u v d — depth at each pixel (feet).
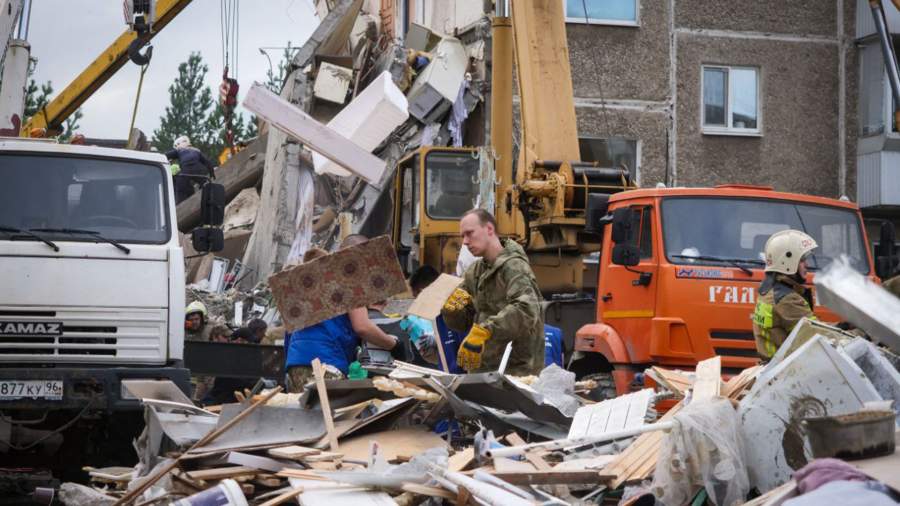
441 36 77.92
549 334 31.35
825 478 11.28
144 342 30.53
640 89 74.84
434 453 17.92
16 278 29.84
